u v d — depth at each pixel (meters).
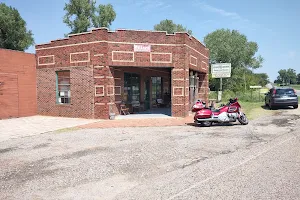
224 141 8.23
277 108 18.47
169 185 4.71
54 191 4.58
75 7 42.94
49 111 16.19
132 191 4.50
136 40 14.27
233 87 41.66
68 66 15.10
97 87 14.15
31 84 16.50
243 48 44.84
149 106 19.62
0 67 14.84
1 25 36.19
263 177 4.93
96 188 4.68
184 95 14.65
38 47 16.47
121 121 13.37
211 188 4.49
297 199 3.98
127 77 16.67
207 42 47.12
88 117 14.52
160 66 14.55
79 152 7.26
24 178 5.25
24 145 8.34
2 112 14.98
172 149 7.36
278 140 8.11
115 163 6.14
